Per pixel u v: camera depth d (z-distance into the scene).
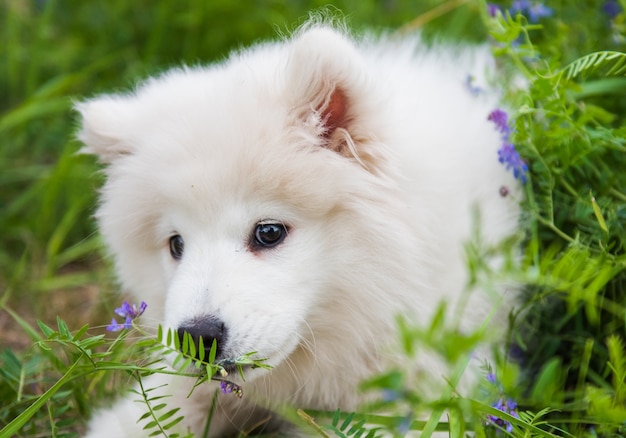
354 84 0.70
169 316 0.69
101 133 0.76
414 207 0.72
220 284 0.69
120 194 0.74
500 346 0.76
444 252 0.74
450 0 1.07
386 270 0.72
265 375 0.75
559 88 0.74
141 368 0.66
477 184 0.77
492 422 0.64
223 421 0.78
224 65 0.81
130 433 0.74
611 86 0.80
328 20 0.76
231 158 0.69
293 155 0.69
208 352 0.68
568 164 0.75
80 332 0.66
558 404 0.66
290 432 0.75
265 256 0.70
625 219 0.74
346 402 0.75
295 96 0.71
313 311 0.72
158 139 0.72
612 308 0.73
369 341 0.73
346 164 0.70
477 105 0.83
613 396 0.69
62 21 1.20
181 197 0.70
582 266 0.68
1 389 0.76
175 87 0.76
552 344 0.76
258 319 0.69
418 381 0.72
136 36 1.16
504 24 0.80
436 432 0.71
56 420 0.76
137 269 0.77
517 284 0.76
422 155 0.74
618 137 0.74
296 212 0.70
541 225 0.78
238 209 0.70
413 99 0.78
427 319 0.73
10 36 1.16
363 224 0.71
